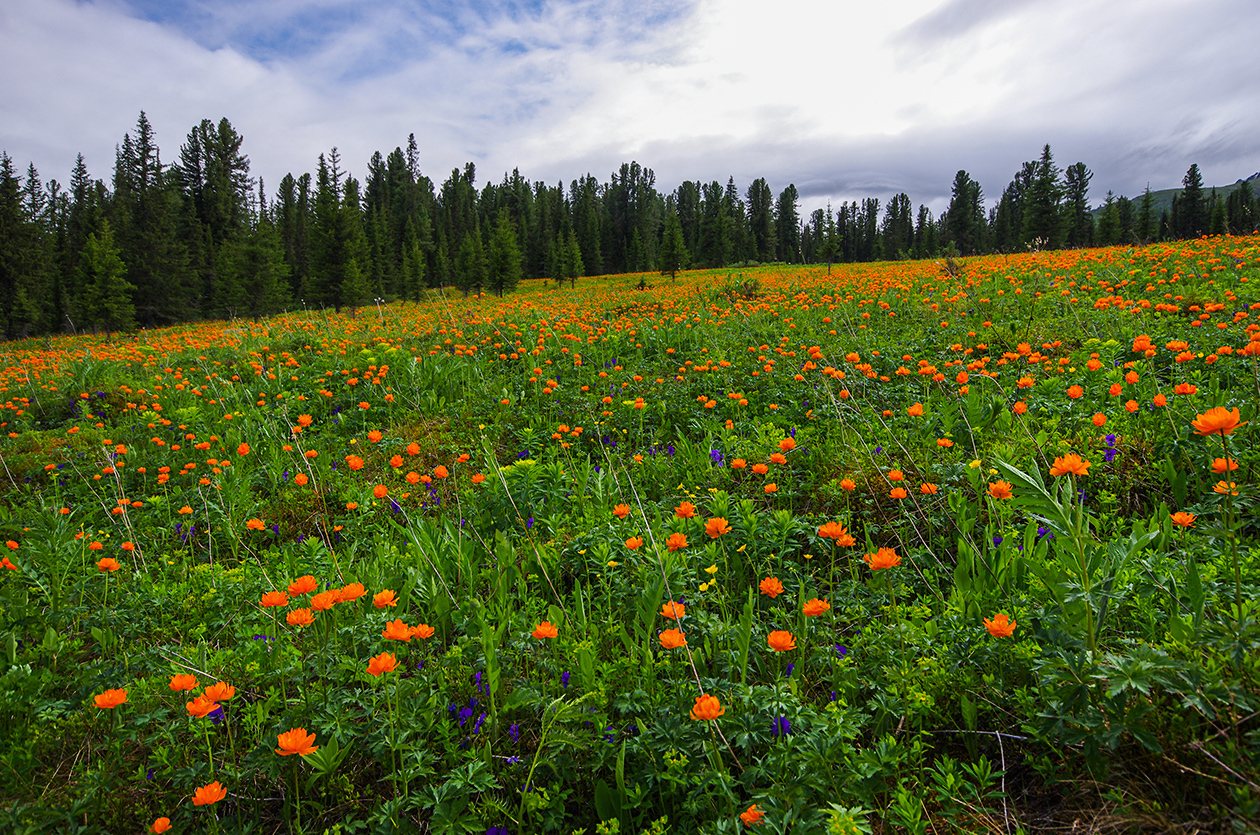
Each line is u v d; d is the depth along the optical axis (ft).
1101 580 7.11
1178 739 5.39
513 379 27.14
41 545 12.59
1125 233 230.68
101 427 25.29
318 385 28.17
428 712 7.34
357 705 8.03
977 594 8.58
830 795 5.74
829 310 36.40
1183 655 6.00
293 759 6.85
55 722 8.21
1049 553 9.51
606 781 6.90
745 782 5.99
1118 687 5.27
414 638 9.52
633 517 12.29
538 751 6.58
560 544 12.18
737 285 63.31
